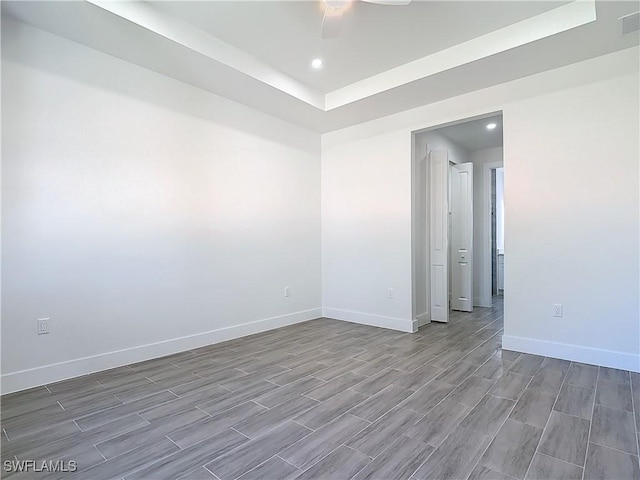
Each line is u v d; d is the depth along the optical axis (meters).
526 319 3.16
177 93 3.22
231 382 2.52
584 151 2.87
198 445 1.72
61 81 2.54
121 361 2.84
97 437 1.79
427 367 2.83
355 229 4.46
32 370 2.40
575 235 2.91
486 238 5.73
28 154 2.39
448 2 2.38
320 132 4.75
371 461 1.59
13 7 2.20
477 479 1.47
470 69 2.99
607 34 2.48
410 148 3.96
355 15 2.52
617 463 1.58
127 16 2.33
